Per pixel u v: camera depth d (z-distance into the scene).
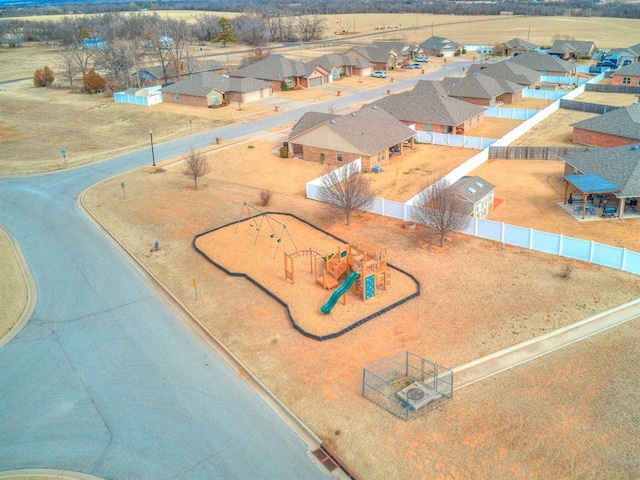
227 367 28.27
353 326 30.72
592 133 62.59
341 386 26.22
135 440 23.59
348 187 44.25
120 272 38.59
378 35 197.38
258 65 107.44
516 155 59.94
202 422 24.53
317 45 169.62
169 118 84.94
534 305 32.09
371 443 22.73
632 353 27.53
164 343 30.45
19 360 29.31
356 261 34.06
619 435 22.45
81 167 63.28
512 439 22.48
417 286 34.47
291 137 62.47
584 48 128.62
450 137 65.94
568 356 27.56
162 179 57.62
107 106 94.06
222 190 53.62
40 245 43.25
